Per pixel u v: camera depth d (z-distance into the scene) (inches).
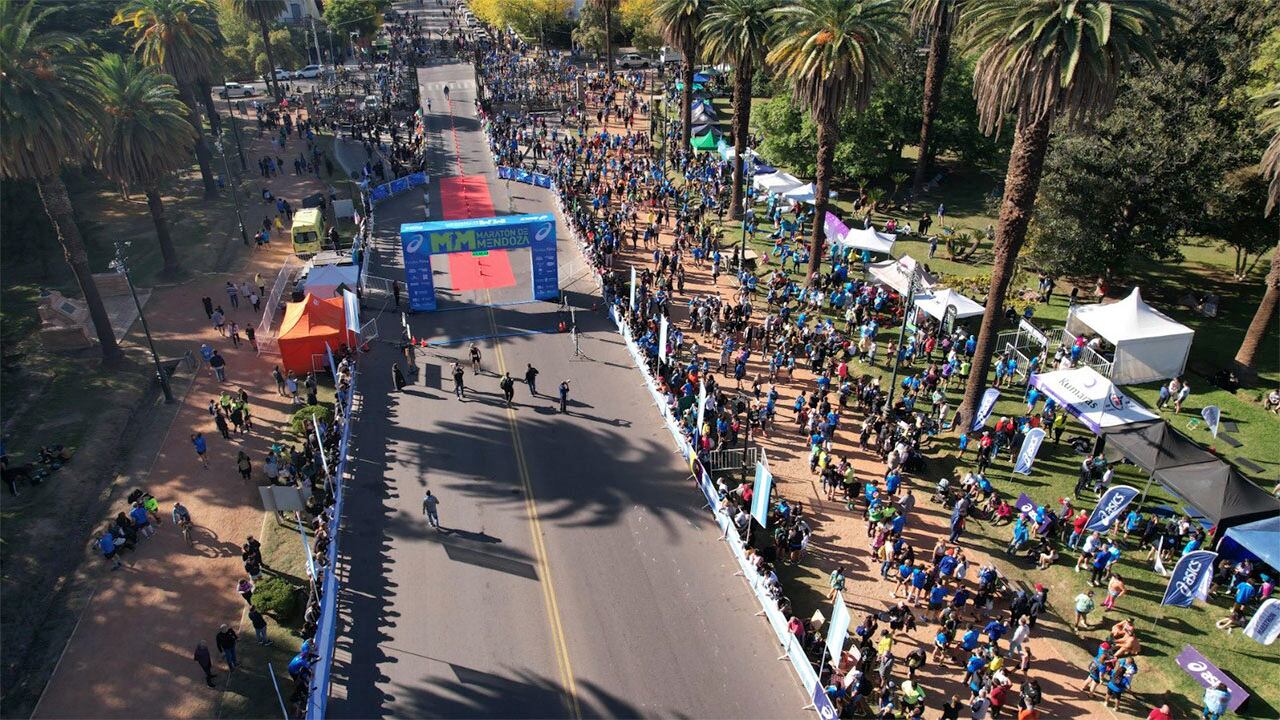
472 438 1413.6
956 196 2588.6
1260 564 1083.3
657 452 1378.0
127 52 2716.5
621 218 2369.6
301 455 1285.7
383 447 1387.8
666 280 1961.1
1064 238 1734.7
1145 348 1498.5
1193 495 1111.0
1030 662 983.0
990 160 2647.6
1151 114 1664.6
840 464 1333.7
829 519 1227.9
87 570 1143.6
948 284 1919.3
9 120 1378.0
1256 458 1318.9
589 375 1626.5
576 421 1466.5
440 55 4616.1
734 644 1005.8
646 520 1217.4
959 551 1085.1
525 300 1962.4
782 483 1302.9
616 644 1001.5
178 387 1593.3
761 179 2374.5
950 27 2201.0
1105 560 1075.3
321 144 3122.5
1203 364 1614.2
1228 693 879.1
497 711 910.4
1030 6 1126.4
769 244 2228.1
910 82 2482.8
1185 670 940.0
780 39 1740.9
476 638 1007.0
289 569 1134.4
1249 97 1616.6
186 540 1186.0
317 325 1622.8
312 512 1224.2
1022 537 1137.4
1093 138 1681.8
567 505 1246.9
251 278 2069.4
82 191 2551.7
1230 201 1681.8
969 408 1380.4
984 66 1232.8
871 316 1775.3
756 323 1791.3
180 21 2390.5
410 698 925.2
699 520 1219.2
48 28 2583.7
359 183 2677.2
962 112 2501.2
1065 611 1061.1
